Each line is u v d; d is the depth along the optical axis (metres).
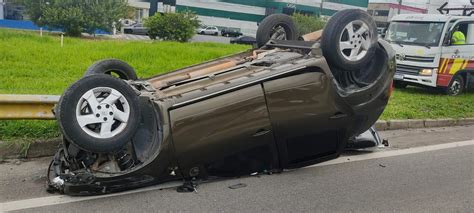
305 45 5.38
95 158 4.12
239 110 4.37
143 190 4.31
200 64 5.55
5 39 16.52
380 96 5.43
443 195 4.70
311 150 5.02
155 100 4.26
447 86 12.60
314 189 4.64
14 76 9.38
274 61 4.90
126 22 51.78
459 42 12.58
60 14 33.59
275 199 4.32
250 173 4.80
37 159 5.20
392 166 5.58
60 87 8.38
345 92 5.06
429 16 13.02
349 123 5.16
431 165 5.73
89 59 12.84
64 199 4.03
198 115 4.20
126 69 5.72
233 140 4.40
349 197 4.49
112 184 4.04
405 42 13.09
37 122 5.78
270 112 4.53
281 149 4.76
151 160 4.06
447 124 8.70
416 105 9.88
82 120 3.86
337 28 4.80
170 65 13.03
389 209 4.25
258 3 70.44
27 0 35.25
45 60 12.02
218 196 4.31
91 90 3.90
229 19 68.75
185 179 4.48
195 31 35.34
